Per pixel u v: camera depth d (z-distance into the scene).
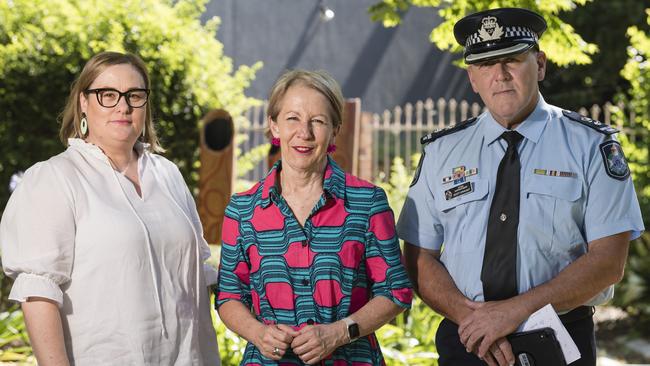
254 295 3.03
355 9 16.55
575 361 3.08
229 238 3.06
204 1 10.27
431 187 3.28
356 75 16.64
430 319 6.09
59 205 2.87
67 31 8.79
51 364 2.78
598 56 17.42
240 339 5.19
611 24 17.41
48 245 2.82
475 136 3.23
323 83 2.96
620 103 11.21
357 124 6.79
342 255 2.94
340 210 2.97
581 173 3.04
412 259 3.30
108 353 2.90
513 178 3.11
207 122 7.09
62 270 2.84
